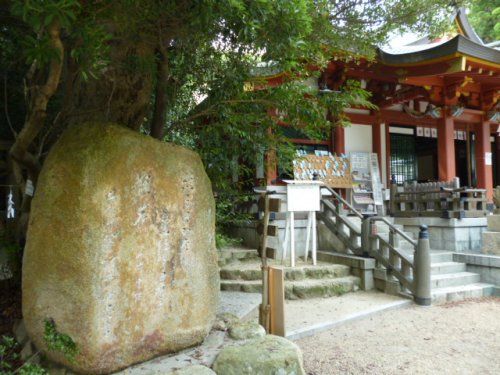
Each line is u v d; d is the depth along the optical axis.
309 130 5.71
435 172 15.64
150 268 3.58
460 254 8.24
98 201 3.26
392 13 6.88
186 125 5.98
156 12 3.40
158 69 4.65
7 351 3.78
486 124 11.80
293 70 5.95
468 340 5.05
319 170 10.19
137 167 3.54
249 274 7.26
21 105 6.30
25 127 3.69
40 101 3.37
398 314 6.15
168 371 3.33
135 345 3.43
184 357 3.68
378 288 7.39
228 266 7.74
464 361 4.41
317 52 5.71
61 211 3.29
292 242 7.69
